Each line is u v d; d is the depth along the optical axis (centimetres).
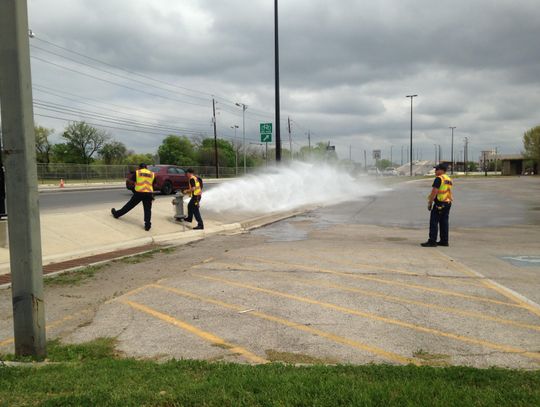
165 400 345
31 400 350
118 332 544
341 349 486
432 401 335
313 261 936
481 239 1247
